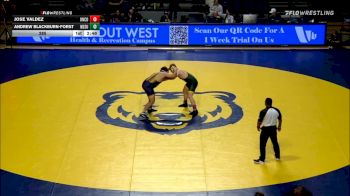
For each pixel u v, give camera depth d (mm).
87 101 14906
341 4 22438
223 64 18047
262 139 11688
